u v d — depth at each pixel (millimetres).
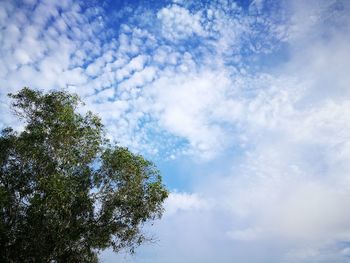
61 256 23016
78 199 22469
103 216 23234
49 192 21188
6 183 22656
